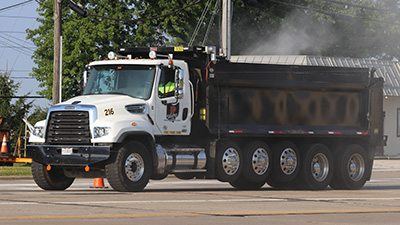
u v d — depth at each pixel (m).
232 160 42.00
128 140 37.72
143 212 26.62
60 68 70.44
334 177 46.59
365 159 47.44
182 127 40.56
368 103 47.97
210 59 42.03
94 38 99.75
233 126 42.62
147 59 40.28
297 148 44.88
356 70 47.41
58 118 37.84
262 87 43.75
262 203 32.12
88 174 38.69
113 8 105.00
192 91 41.22
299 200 34.44
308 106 45.59
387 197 37.72
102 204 29.53
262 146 43.31
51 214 25.31
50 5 106.62
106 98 38.47
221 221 24.31
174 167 40.09
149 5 107.75
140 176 37.75
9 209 26.95
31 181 52.12
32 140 38.53
